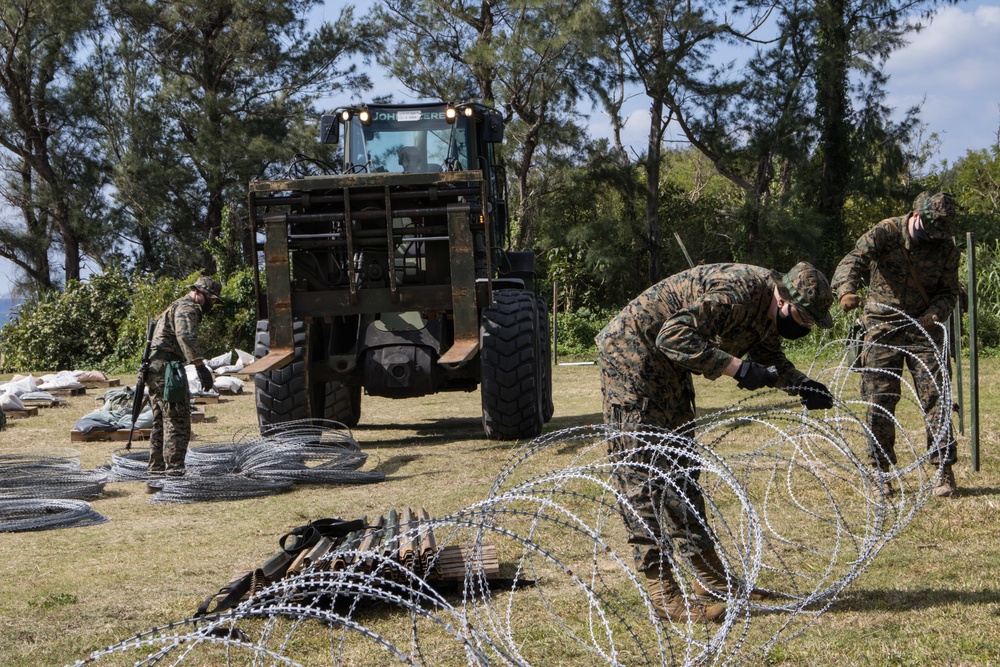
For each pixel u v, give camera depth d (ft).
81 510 21.86
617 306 98.94
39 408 47.16
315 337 32.30
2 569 17.57
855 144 93.40
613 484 13.32
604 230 92.48
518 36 87.81
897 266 18.94
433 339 30.48
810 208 94.99
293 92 111.75
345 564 13.94
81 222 109.70
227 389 52.19
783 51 93.15
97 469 28.60
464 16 93.66
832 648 11.75
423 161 32.96
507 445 30.04
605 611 13.58
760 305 12.52
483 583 10.84
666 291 13.07
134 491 25.91
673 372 13.19
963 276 55.11
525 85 93.45
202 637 8.46
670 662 10.52
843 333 58.49
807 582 14.38
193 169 108.47
